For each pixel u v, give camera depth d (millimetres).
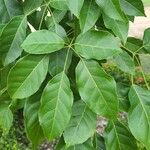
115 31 553
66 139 535
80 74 519
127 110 563
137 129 537
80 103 554
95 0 529
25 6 582
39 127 568
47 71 536
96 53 520
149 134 536
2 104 592
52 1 553
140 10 625
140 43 645
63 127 514
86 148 555
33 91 524
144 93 558
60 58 542
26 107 562
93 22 536
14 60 585
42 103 515
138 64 625
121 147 561
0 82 607
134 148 562
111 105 515
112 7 528
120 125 565
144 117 544
